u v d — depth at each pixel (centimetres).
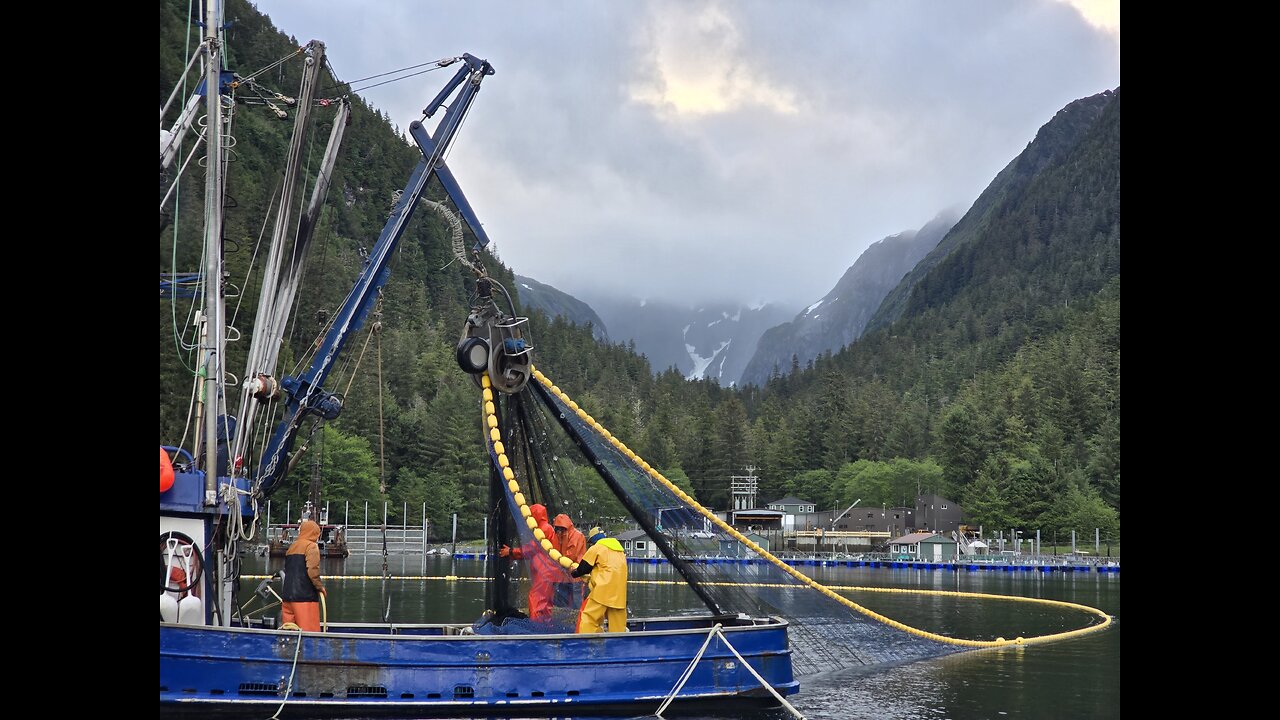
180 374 6078
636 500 2339
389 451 15488
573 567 1942
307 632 1759
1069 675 2589
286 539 7181
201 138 2242
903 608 5581
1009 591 7819
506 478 1998
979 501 18838
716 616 2270
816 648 3103
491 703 1792
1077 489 19125
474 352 2034
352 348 2555
